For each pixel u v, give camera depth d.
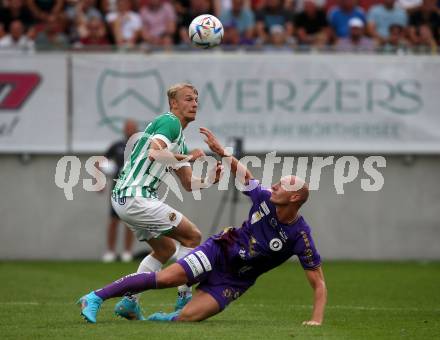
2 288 34.72
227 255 23.55
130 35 53.59
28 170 49.59
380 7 54.94
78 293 33.06
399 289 35.84
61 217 49.78
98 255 49.91
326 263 48.25
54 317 25.34
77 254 49.84
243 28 53.62
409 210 50.12
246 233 23.50
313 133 49.06
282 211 22.91
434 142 49.22
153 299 31.78
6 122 48.88
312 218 49.97
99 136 48.97
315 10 54.09
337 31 54.09
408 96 49.19
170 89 25.59
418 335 22.53
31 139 48.91
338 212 50.00
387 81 49.09
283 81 49.03
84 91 48.94
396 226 50.12
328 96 49.06
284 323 24.34
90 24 51.81
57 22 52.66
